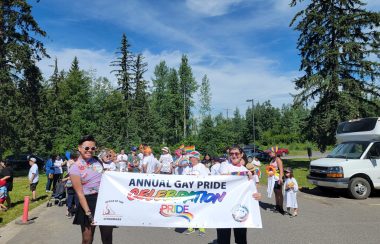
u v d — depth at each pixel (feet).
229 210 19.21
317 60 88.99
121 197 18.84
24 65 91.81
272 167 37.73
